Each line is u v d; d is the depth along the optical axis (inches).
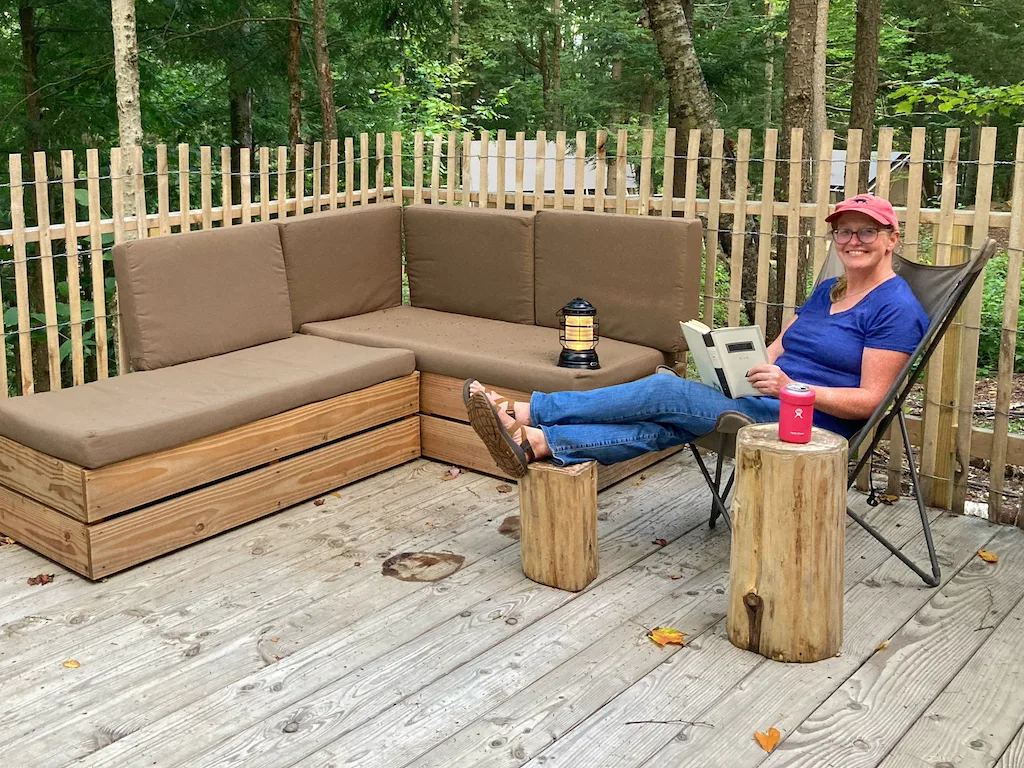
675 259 171.2
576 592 130.0
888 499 161.5
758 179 402.3
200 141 367.2
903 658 113.7
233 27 314.5
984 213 145.8
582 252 182.2
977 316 148.6
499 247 192.9
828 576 110.6
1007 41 557.3
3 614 124.1
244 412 145.7
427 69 480.4
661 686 108.0
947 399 154.7
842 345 130.7
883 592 129.8
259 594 129.4
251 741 98.6
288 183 321.7
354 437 166.7
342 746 97.7
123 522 133.9
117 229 169.2
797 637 111.7
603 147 187.0
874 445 134.6
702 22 377.7
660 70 399.9
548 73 621.3
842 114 559.8
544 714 102.8
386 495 163.6
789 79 243.3
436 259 203.3
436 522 152.9
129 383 153.0
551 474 127.4
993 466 151.9
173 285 165.2
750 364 129.6
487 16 563.8
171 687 108.2
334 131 294.8
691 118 257.6
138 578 133.9
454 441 175.3
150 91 332.5
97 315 169.6
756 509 110.7
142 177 173.2
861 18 319.6
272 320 181.3
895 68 538.3
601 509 158.6
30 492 137.6
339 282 196.7
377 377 167.9
